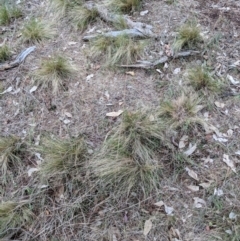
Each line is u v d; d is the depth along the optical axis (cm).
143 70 189
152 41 200
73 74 188
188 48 194
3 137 167
